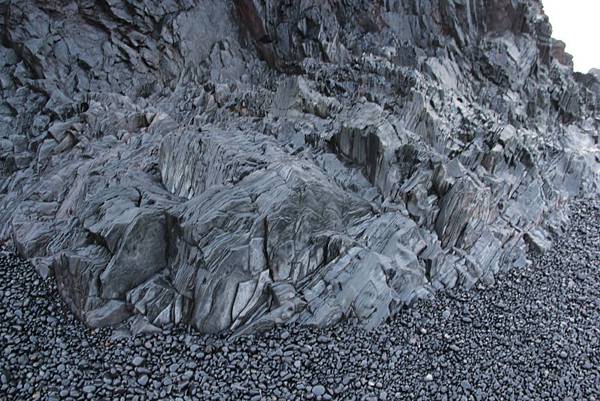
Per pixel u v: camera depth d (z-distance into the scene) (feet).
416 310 45.91
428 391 37.45
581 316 46.80
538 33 83.46
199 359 39.45
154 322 42.42
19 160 66.03
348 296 44.06
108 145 64.80
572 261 55.72
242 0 79.15
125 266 43.91
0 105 72.49
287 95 65.67
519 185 63.31
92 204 49.52
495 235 55.57
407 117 62.64
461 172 54.90
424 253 50.55
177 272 44.39
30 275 48.75
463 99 71.97
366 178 55.31
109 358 39.47
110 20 77.97
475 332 43.98
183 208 45.70
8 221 56.34
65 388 36.73
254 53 81.71
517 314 46.65
